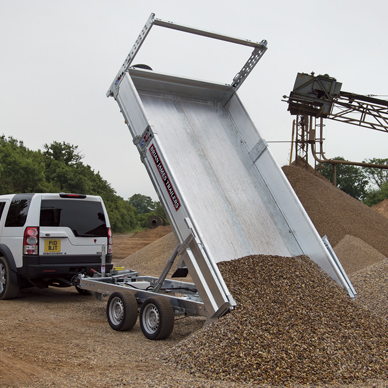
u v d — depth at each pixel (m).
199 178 6.09
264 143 6.38
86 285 6.91
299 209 5.89
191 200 5.80
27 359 4.27
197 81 6.73
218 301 4.57
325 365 3.76
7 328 5.61
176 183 5.14
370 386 3.44
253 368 3.67
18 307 7.18
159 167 5.45
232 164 6.54
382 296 7.52
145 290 6.25
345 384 3.53
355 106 21.45
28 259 7.29
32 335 5.31
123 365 4.13
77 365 4.12
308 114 20.61
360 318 4.68
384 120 21.59
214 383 3.47
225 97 7.18
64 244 7.58
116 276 7.25
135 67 6.46
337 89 20.02
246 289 4.84
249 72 6.78
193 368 3.84
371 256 14.46
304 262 5.69
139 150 5.84
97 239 8.01
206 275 4.73
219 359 3.84
